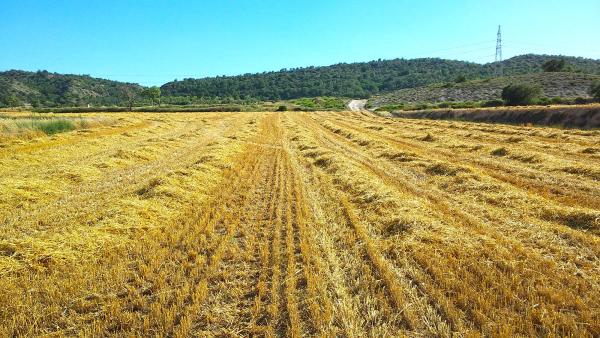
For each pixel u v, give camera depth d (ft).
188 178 46.60
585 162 57.16
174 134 104.58
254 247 28.12
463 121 144.56
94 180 49.93
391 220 32.07
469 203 38.06
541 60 651.66
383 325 18.45
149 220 33.63
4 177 49.60
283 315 19.80
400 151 67.62
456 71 640.99
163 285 22.58
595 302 19.69
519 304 19.71
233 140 91.56
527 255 25.04
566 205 37.11
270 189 45.62
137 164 62.18
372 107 332.80
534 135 87.71
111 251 26.99
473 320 18.65
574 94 225.15
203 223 32.65
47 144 75.82
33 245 26.81
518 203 36.55
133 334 18.16
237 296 21.53
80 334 18.22
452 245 27.02
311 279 22.67
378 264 24.41
